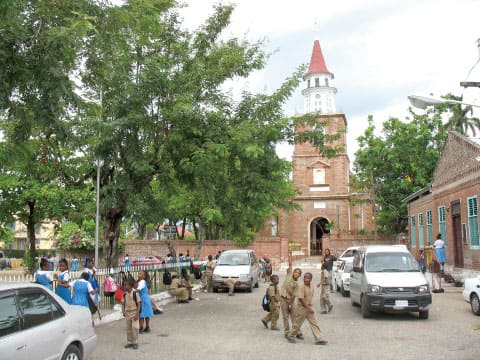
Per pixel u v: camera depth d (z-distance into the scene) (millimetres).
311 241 55344
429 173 38312
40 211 27203
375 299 12836
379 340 10398
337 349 9594
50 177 18953
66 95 9328
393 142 39094
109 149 14750
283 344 10141
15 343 5980
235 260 22797
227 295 20703
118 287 14656
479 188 20797
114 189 15375
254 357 8992
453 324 12211
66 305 7535
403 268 13875
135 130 14758
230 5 16875
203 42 16594
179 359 8922
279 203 39031
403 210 40656
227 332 11625
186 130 14781
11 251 60938
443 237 27016
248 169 15047
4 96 8953
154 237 50156
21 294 6625
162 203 23344
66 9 9742
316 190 54625
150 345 10195
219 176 15523
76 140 12445
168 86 14867
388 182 40438
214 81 16141
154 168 15789
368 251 14531
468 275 21328
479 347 9594
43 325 6676
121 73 14883
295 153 55625
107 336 11273
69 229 37844
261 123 15648
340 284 19578
